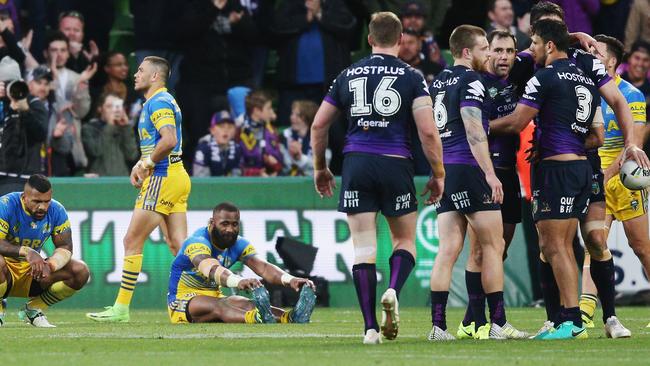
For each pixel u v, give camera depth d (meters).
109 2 68.00
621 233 55.69
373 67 30.39
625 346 30.95
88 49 66.50
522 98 33.44
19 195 40.09
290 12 63.00
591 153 35.22
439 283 33.34
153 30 63.78
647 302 55.31
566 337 33.75
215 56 62.22
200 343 32.16
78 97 58.50
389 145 30.27
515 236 55.50
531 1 65.69
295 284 42.66
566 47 33.66
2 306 41.50
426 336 35.44
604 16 66.50
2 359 27.27
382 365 25.70
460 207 33.03
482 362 26.41
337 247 54.56
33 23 62.66
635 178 34.91
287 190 54.69
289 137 59.31
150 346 31.19
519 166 54.34
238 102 60.41
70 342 32.69
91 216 53.72
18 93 52.28
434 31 68.62
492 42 35.03
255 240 54.44
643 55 61.03
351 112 30.44
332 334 36.06
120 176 57.47
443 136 33.25
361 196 30.45
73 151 57.59
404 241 30.73
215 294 43.69
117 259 53.66
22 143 52.66
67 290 41.22
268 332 37.16
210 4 61.50
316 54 62.66
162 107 43.84
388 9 66.75
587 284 40.91
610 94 34.25
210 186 54.31
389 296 29.30
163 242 53.72
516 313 49.28
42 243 40.69
